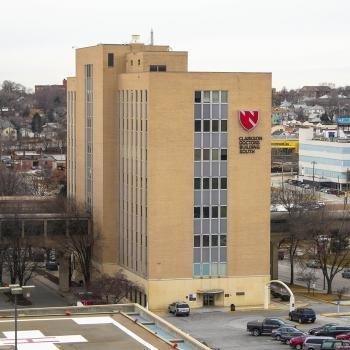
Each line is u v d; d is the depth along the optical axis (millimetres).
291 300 162625
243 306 171750
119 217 186875
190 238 169375
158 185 167750
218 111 170250
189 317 162125
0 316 95875
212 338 145875
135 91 175500
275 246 193125
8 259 182625
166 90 167375
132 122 177875
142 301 170625
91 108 196875
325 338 137875
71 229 186500
